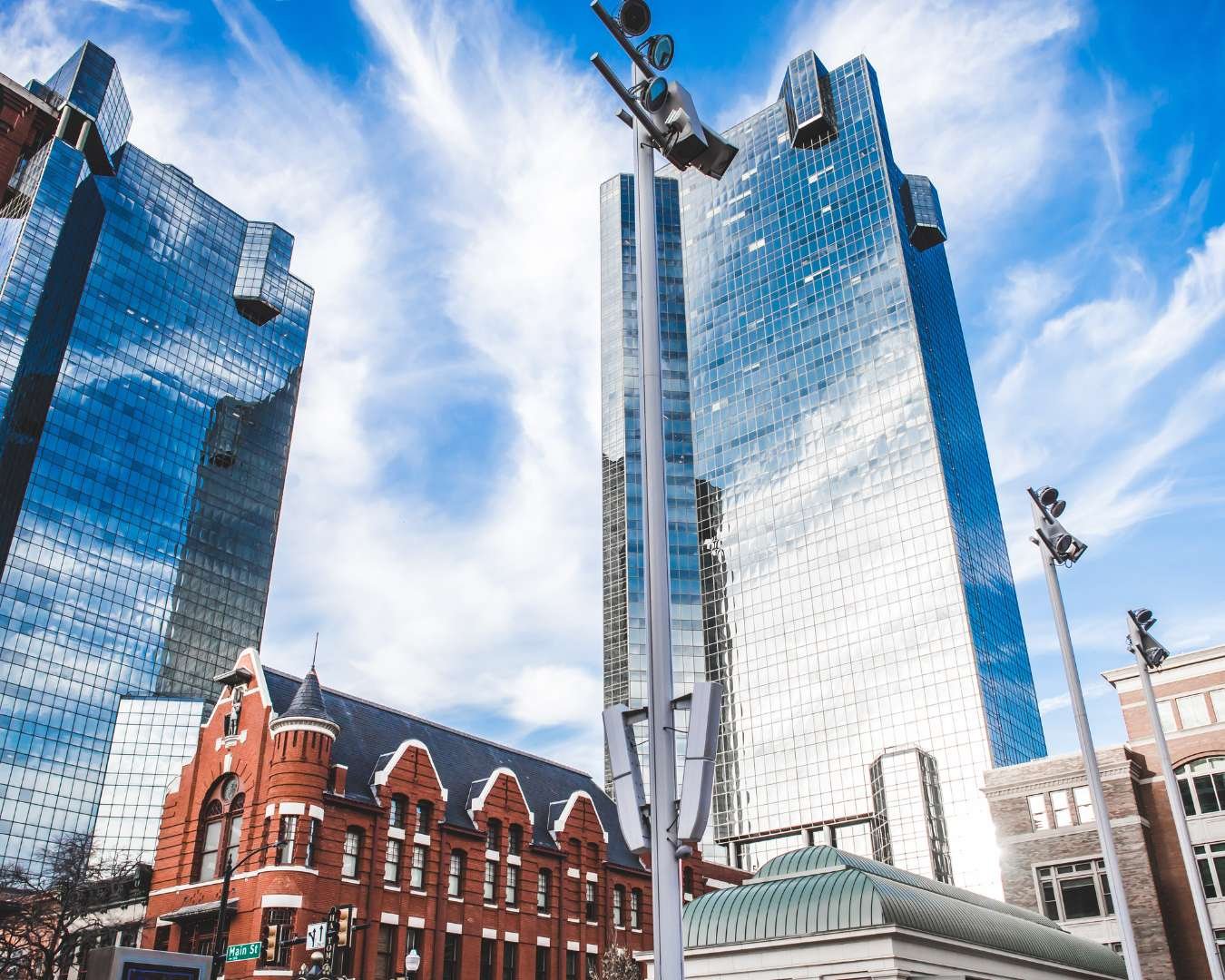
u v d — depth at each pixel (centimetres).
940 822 13388
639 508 18475
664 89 1570
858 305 17938
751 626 16912
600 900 6656
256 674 5578
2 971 5462
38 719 15562
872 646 15288
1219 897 6088
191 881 5197
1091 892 6462
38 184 17325
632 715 1330
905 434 16325
